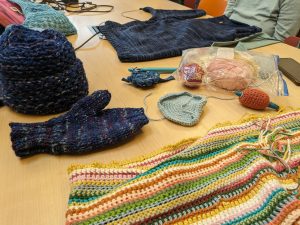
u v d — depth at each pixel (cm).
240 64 76
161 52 96
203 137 52
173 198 39
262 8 154
